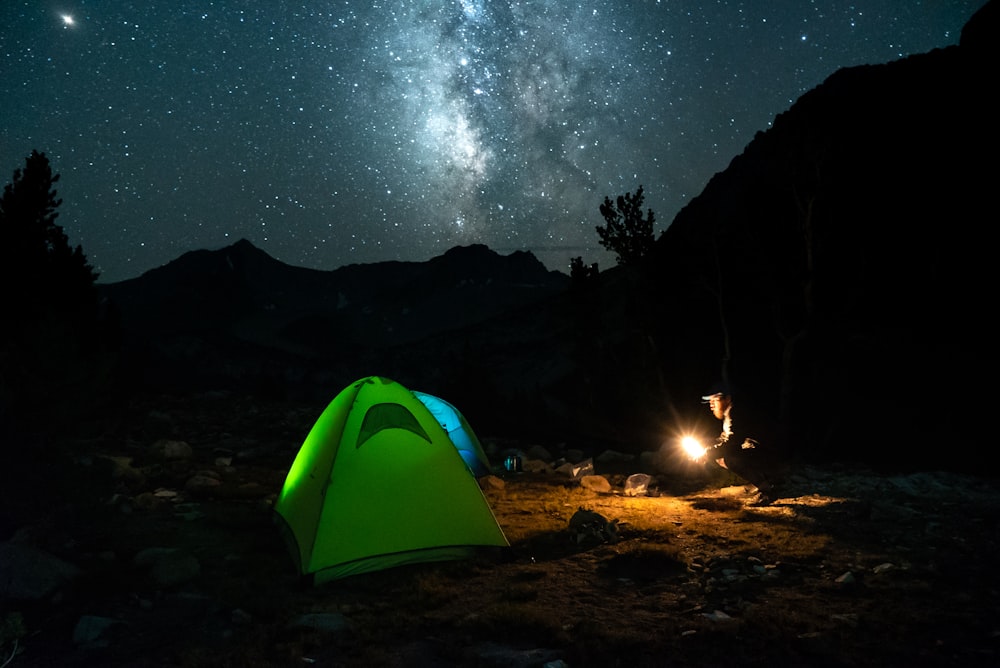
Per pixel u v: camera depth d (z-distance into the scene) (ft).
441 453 26.43
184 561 23.65
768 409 60.64
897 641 17.24
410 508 24.79
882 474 40.73
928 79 85.10
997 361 52.95
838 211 60.44
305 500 25.94
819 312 59.06
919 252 63.21
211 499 34.58
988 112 69.92
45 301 46.24
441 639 18.33
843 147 56.85
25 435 31.50
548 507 33.96
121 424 52.47
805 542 26.00
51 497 28.73
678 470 42.91
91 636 18.21
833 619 18.63
